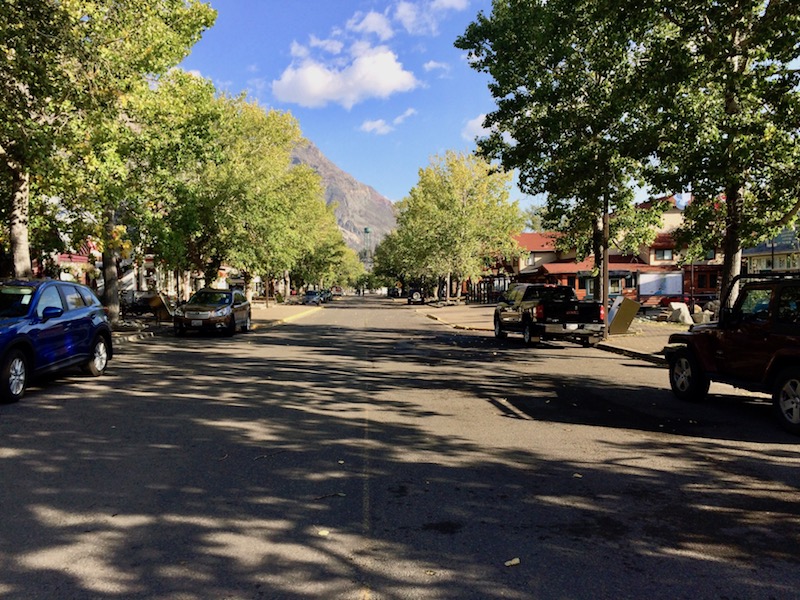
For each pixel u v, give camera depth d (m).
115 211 20.12
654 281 47.59
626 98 12.88
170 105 15.89
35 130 11.97
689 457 6.23
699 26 11.35
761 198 12.34
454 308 49.94
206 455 6.10
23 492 4.94
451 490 5.14
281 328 27.16
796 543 4.10
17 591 3.35
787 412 7.33
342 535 4.17
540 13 16.73
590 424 7.74
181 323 21.09
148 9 14.29
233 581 3.49
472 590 3.43
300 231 41.97
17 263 13.93
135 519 4.40
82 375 11.49
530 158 17.98
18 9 11.23
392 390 10.29
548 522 4.45
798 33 9.90
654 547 4.03
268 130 30.86
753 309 8.24
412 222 58.12
